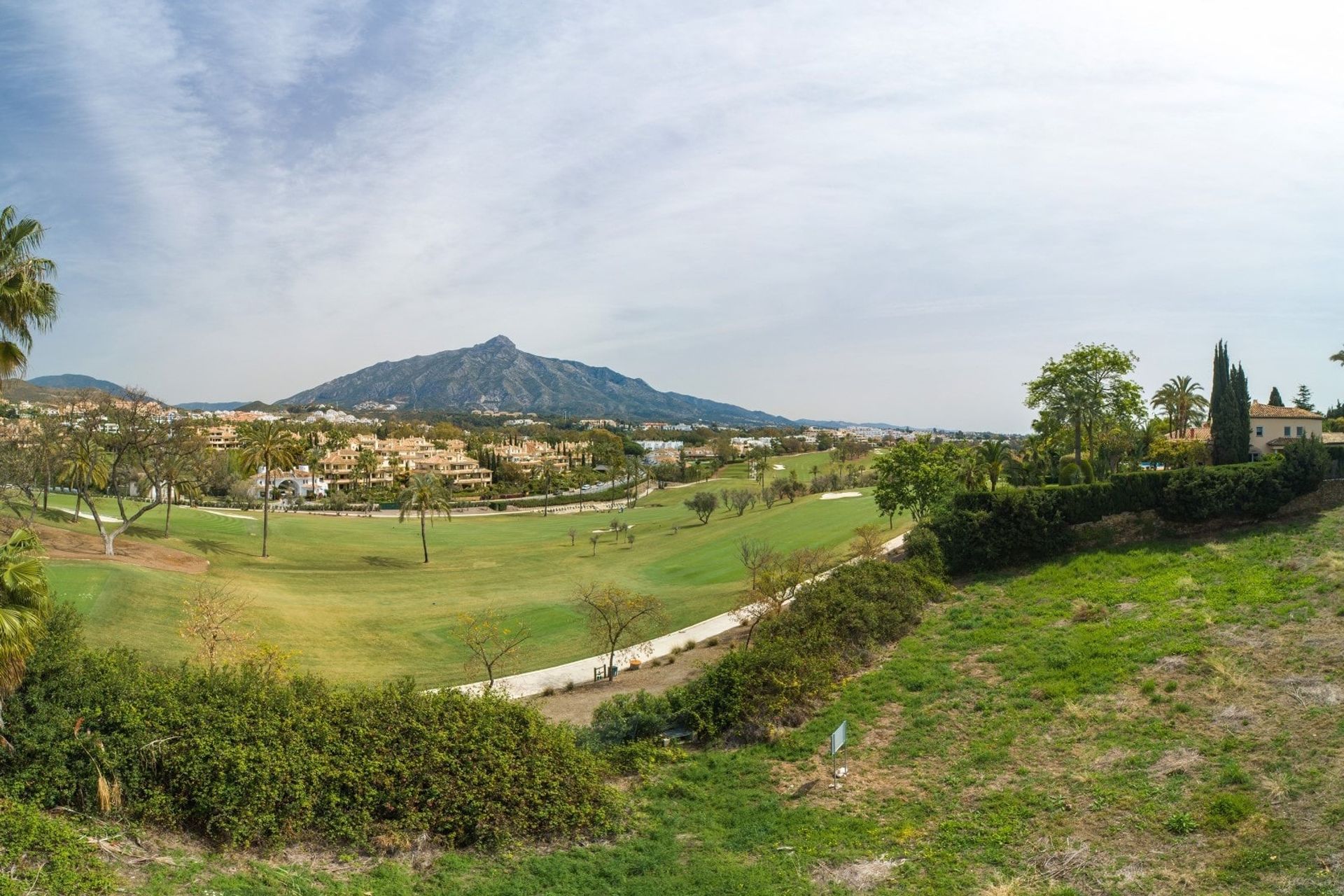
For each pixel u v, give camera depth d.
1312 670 20.52
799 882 15.20
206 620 32.12
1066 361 55.06
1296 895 12.57
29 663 16.09
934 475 48.31
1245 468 36.03
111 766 15.05
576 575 68.19
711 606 48.88
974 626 30.89
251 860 14.77
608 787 19.33
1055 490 38.25
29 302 17.36
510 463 192.62
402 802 16.81
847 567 36.69
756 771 21.12
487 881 15.20
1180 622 26.14
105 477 63.62
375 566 71.44
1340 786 15.15
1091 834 15.66
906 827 17.19
